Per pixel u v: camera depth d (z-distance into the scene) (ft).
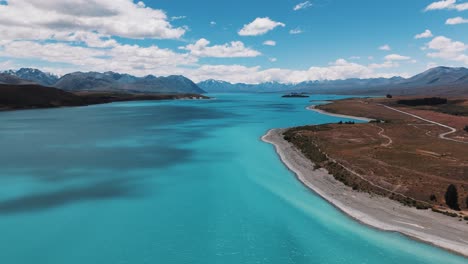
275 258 120.06
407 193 168.04
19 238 132.16
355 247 125.08
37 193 180.86
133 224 145.59
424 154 248.52
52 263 115.96
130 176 213.66
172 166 238.27
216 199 174.60
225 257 120.98
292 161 249.55
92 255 121.19
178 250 125.39
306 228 140.97
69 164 240.53
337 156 246.88
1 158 256.52
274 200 172.24
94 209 160.66
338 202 165.27
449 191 150.20
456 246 120.26
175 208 163.12
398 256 118.21
